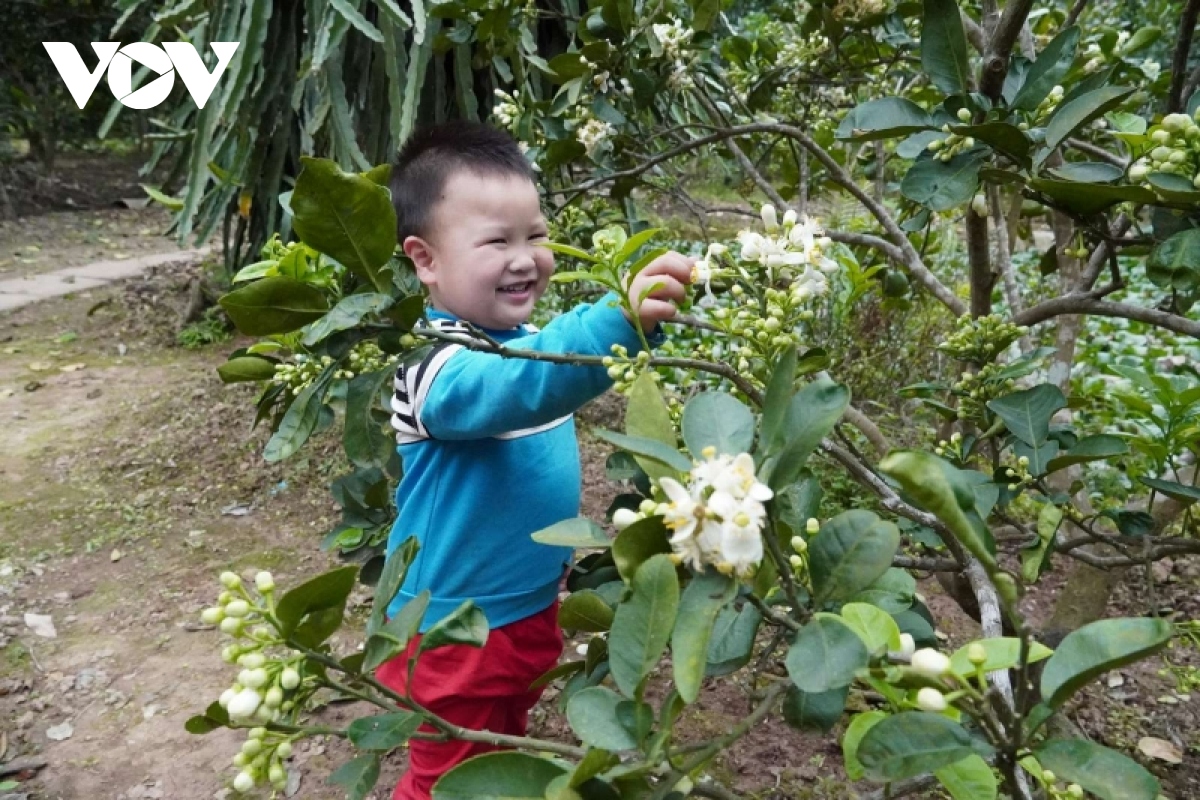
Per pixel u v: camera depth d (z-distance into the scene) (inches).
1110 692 93.0
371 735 37.4
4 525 140.8
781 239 43.1
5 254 325.1
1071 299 59.0
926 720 29.7
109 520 141.9
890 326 149.2
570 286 121.6
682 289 46.0
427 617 63.0
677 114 131.4
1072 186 41.2
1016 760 29.7
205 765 88.6
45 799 84.7
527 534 62.7
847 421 81.5
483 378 50.6
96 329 243.6
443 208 56.8
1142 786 26.9
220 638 109.7
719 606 28.3
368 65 182.4
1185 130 38.6
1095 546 82.8
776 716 88.7
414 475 63.6
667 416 35.1
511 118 95.2
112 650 108.1
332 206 35.3
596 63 85.3
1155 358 172.9
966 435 74.9
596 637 46.9
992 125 43.5
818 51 101.4
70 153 531.2
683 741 84.6
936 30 52.2
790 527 36.1
